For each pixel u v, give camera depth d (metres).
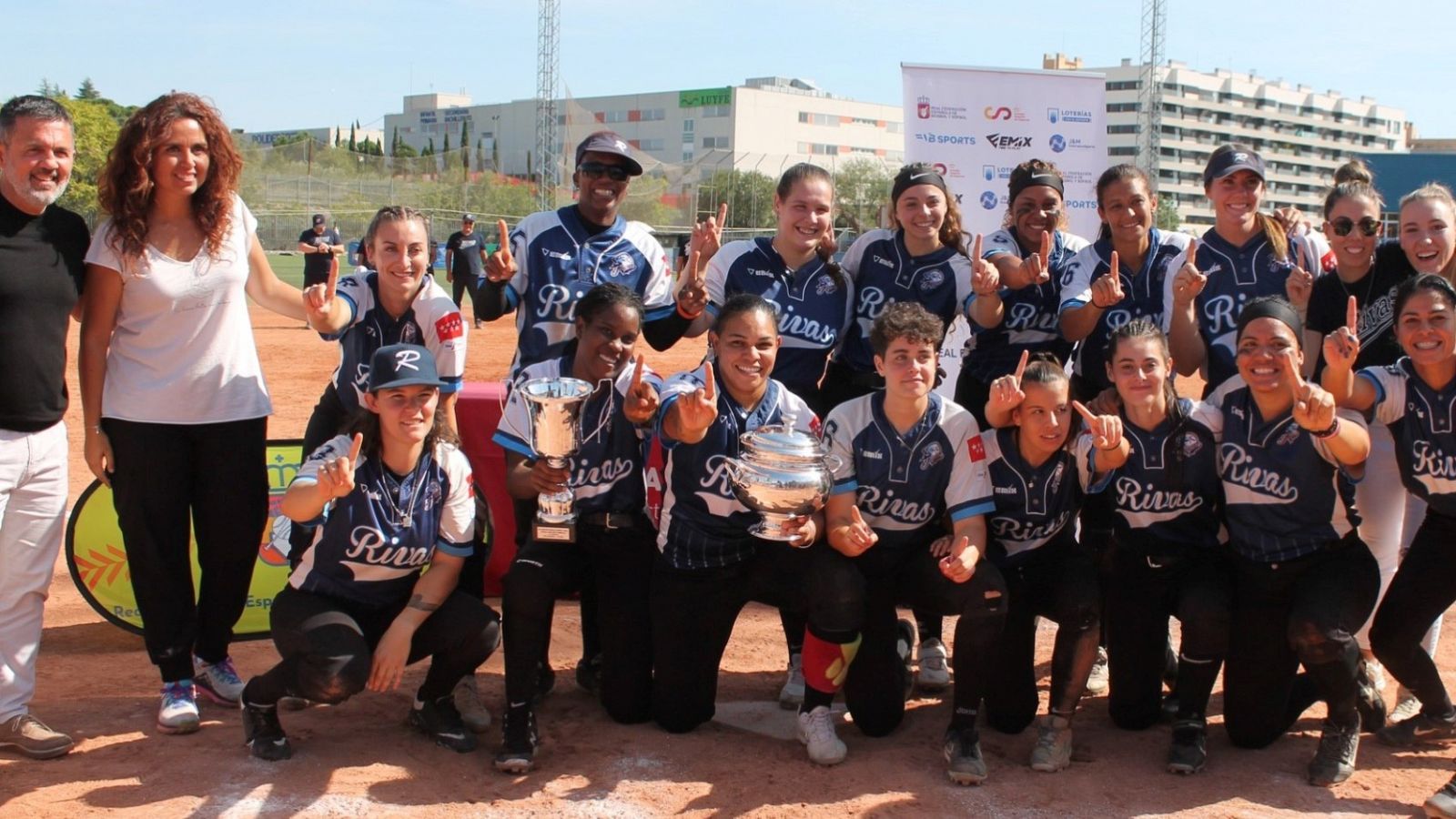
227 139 4.63
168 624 4.68
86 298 4.59
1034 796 4.24
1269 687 4.53
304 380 15.91
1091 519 5.33
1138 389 4.53
